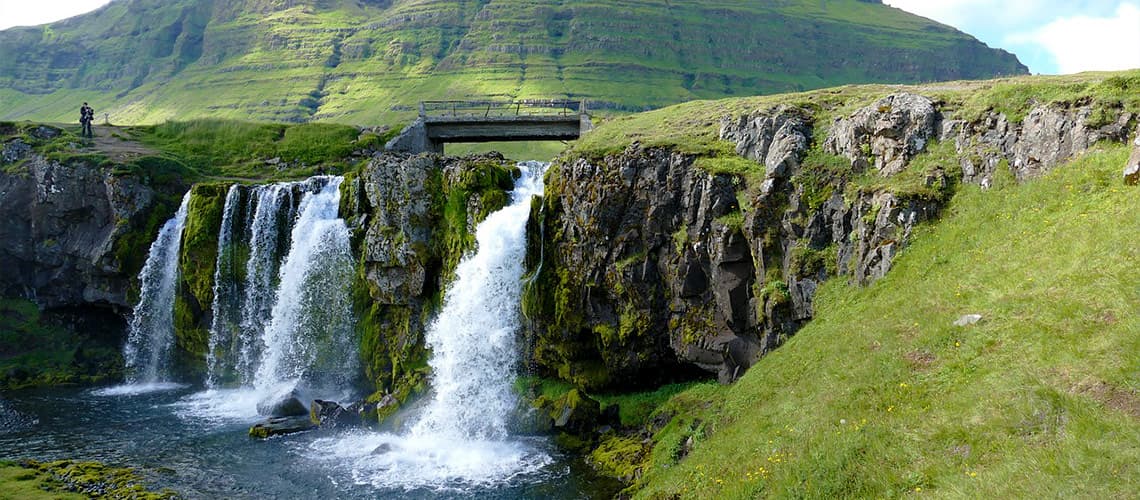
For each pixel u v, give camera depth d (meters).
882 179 32.69
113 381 55.94
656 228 38.41
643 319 38.47
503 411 39.50
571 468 33.41
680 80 193.00
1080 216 24.66
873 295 29.41
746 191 35.72
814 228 33.31
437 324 44.28
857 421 21.47
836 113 38.41
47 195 60.09
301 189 53.72
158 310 57.22
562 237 41.50
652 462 30.58
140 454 37.25
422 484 32.38
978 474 16.67
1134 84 28.70
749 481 21.78
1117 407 16.48
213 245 54.59
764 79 195.75
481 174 45.19
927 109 33.50
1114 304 19.48
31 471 33.91
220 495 31.61
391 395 42.09
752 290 35.19
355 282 49.38
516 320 42.59
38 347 59.19
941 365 21.80
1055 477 15.45
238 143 72.56
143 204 58.09
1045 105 30.09
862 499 18.11
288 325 50.84
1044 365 18.92
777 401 26.92
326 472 34.09
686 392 36.44
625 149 40.34
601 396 40.31
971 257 26.84
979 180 30.59
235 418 44.25
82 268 59.09
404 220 45.91
